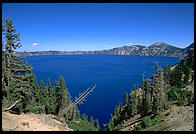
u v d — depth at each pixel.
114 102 110.56
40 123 35.62
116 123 68.88
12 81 37.91
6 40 36.09
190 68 86.31
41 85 66.94
